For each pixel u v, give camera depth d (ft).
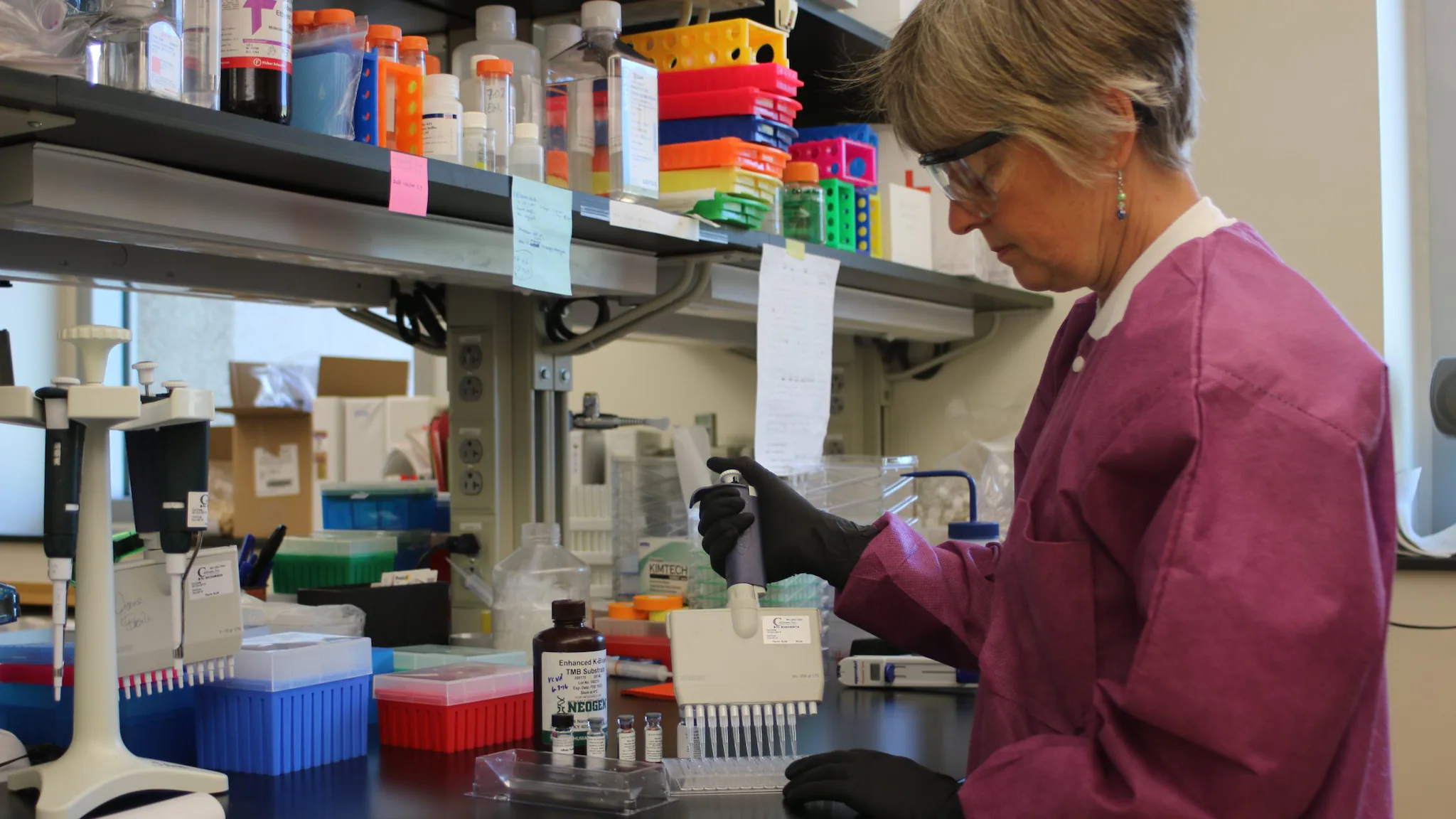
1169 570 2.82
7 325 13.07
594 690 4.58
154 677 4.08
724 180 6.15
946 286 8.51
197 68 4.15
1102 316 3.59
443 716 4.57
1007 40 3.34
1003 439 9.47
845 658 6.18
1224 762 2.74
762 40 6.50
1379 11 8.98
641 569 7.06
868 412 10.74
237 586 4.30
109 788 3.63
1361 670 2.72
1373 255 8.98
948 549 4.57
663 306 6.60
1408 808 8.59
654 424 7.48
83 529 3.73
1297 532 2.77
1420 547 8.61
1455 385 8.55
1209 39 9.53
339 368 11.37
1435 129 9.70
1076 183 3.45
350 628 5.53
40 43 3.54
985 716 3.64
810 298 6.97
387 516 7.72
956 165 3.58
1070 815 2.93
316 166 4.37
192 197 4.39
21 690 4.50
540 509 6.89
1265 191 9.35
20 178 3.93
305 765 4.34
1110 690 2.95
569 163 5.80
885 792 3.57
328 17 4.73
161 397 3.81
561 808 3.83
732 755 4.39
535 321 6.78
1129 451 3.05
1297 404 2.87
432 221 5.37
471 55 6.17
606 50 5.78
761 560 4.42
